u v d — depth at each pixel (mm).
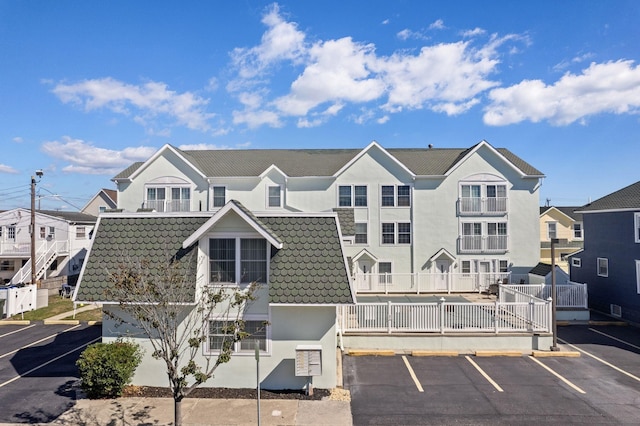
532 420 10023
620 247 21703
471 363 14094
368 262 29484
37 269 32219
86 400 11242
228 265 12258
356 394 11586
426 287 28703
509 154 31953
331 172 29641
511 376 12906
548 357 14773
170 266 10867
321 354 11492
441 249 29172
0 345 17266
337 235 12406
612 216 22406
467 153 29844
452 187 29578
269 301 11430
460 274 28672
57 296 29906
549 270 25375
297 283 11672
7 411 10578
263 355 12008
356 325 15742
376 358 14617
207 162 31438
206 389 11906
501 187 29656
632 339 17453
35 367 14219
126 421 10000
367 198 29391
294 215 12797
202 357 12070
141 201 29297
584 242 25156
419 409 10641
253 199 29250
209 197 29109
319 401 11086
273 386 11969
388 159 29531
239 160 31984
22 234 35594
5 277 34406
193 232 12344
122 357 11391
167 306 8922
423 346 15344
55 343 17547
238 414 10305
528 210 29562
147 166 29359
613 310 22156
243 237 12242
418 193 29547
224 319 12016
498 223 29531
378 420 10039
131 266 10977
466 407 10742
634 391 11766
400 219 29438
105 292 9383
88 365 11188
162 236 12438
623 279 21406
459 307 15797
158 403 11031
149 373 12148
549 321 15586
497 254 29328
